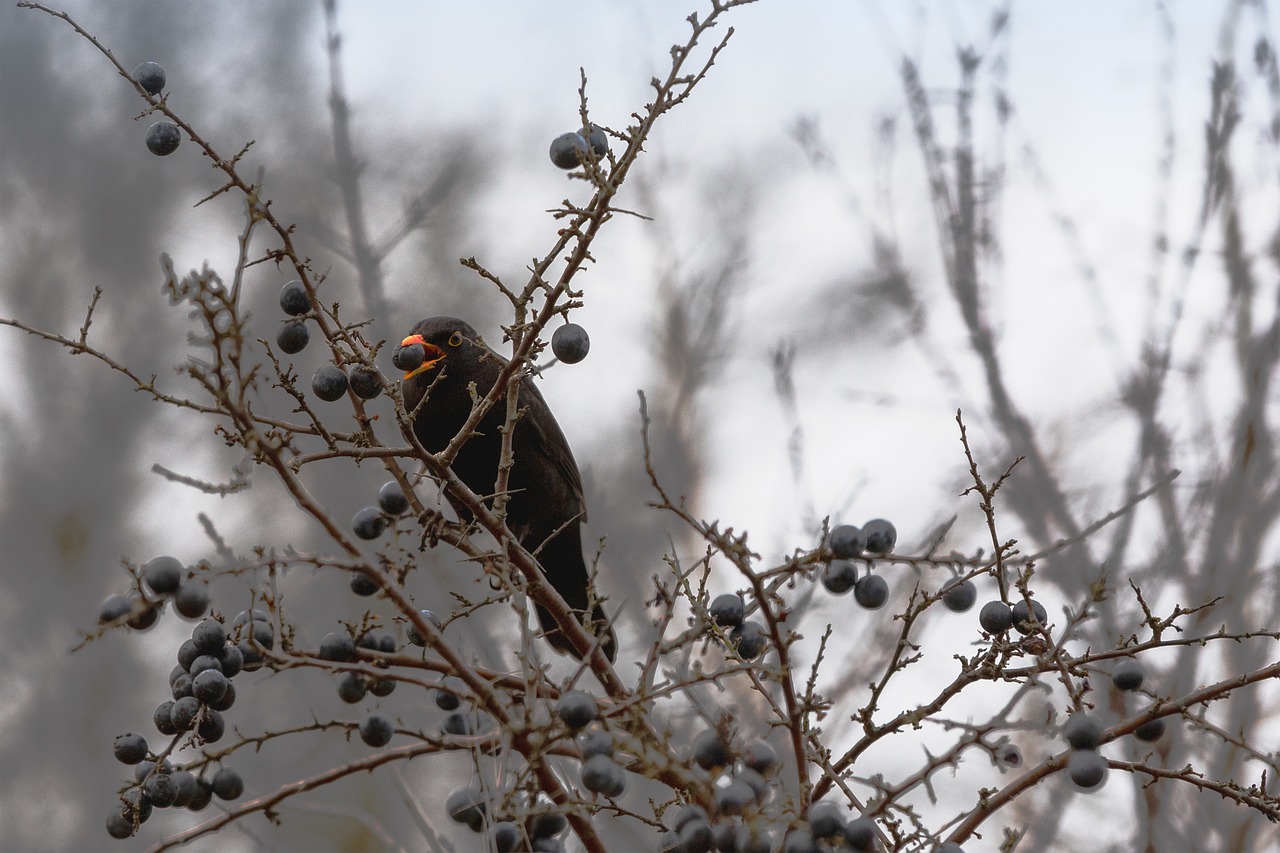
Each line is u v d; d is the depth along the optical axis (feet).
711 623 20.40
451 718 24.08
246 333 21.76
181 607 19.49
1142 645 21.17
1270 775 34.96
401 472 26.05
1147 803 35.65
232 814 21.94
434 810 41.50
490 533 25.16
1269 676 20.33
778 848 18.45
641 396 18.78
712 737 18.71
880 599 21.06
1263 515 39.52
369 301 42.09
